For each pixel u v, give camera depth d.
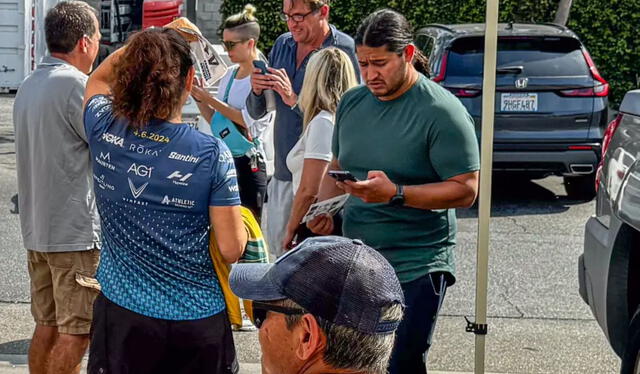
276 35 17.12
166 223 3.65
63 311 4.66
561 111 10.12
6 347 5.96
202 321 3.72
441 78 10.23
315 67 4.79
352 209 4.30
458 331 6.50
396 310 2.14
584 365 5.93
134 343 3.69
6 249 8.18
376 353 2.12
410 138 4.07
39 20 16.72
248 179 6.49
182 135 3.65
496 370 5.83
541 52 10.24
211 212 3.69
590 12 16.27
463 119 4.06
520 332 6.49
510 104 10.09
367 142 4.18
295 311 2.15
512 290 7.39
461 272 7.84
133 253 3.68
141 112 3.60
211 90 7.25
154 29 3.71
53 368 4.68
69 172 4.57
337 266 2.13
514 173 10.93
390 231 4.14
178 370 3.79
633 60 16.44
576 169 10.20
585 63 10.22
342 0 16.80
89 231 4.63
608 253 4.95
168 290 3.68
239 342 6.11
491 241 8.86
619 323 4.95
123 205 3.66
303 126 4.94
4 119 14.71
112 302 3.71
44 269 4.82
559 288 7.46
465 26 10.95
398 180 4.13
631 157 4.77
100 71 3.95
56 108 4.52
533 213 10.09
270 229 5.55
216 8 18.17
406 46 4.02
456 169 4.03
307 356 2.14
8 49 17.03
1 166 11.62
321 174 4.76
